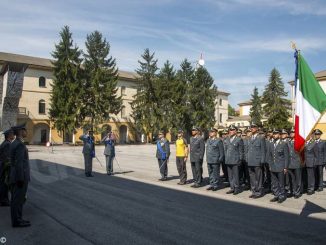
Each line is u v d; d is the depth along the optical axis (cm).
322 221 783
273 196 1081
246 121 8644
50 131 5509
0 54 5391
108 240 641
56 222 760
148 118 6016
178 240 642
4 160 873
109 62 5534
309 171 1138
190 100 6169
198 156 1228
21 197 720
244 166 1217
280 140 1012
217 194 1106
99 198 1023
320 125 5269
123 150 3956
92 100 5356
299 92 855
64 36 5081
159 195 1077
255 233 688
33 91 5372
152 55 6094
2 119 1575
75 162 2234
